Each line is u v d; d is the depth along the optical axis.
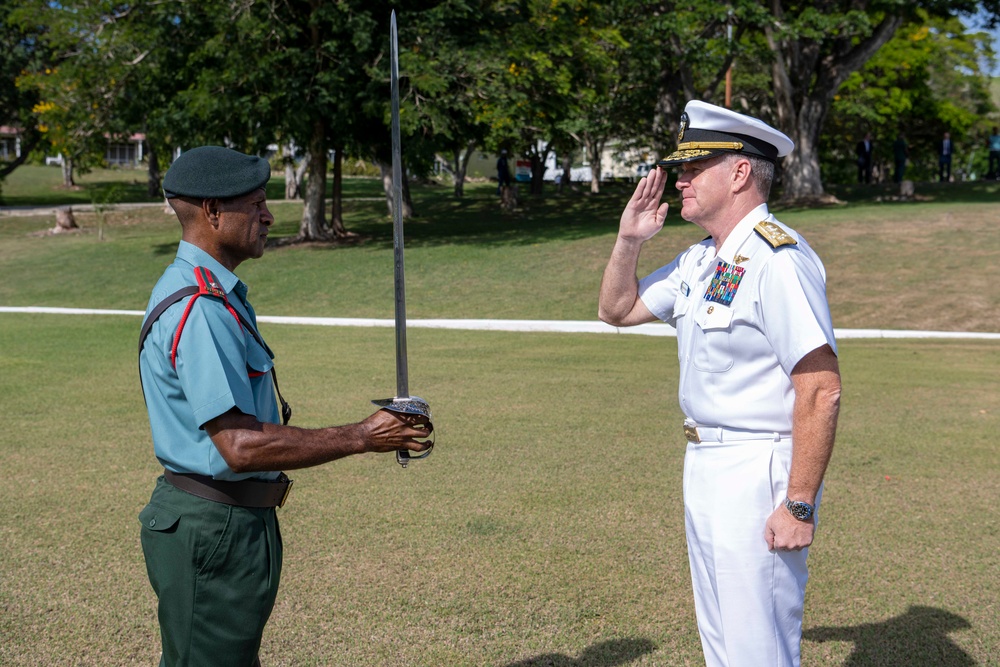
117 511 5.30
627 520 5.09
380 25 21.52
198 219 2.37
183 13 22.38
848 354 10.79
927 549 4.63
